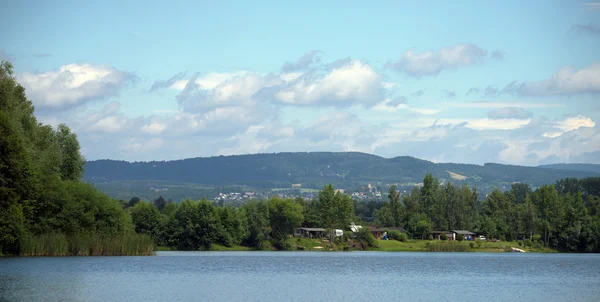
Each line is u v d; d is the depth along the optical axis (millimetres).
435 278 98625
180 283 80688
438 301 69688
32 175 103125
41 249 108625
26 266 90250
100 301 61219
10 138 98875
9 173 99250
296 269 114250
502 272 114000
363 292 77188
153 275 89812
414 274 106625
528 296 74875
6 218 99938
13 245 107000
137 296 66250
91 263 101312
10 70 111000
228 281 86250
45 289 67312
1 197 99562
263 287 79812
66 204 116688
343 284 86312
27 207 105312
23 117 113250
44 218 113562
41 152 117438
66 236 115625
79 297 63125
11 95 109562
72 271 87000
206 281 84938
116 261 110250
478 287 84750
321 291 77188
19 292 64250
